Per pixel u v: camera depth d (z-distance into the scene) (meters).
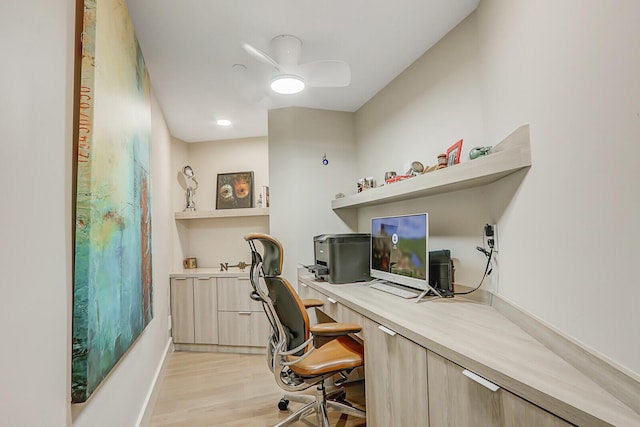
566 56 0.96
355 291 2.15
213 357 3.30
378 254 2.33
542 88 1.11
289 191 3.25
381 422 1.53
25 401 0.69
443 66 2.09
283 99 3.05
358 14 1.85
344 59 2.35
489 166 1.35
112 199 1.21
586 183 0.88
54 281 0.84
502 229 1.51
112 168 1.22
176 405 2.30
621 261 0.74
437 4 1.78
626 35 0.71
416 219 1.89
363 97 3.07
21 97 0.70
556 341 1.01
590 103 0.85
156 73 2.46
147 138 2.07
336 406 1.96
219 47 2.14
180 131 3.82
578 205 0.92
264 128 3.84
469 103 1.87
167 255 3.35
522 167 1.24
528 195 1.22
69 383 0.92
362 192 2.63
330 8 1.79
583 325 0.89
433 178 1.75
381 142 2.90
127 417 1.57
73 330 0.94
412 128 2.43
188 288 3.51
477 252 1.82
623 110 0.73
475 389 0.97
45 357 0.78
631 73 0.70
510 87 1.37
